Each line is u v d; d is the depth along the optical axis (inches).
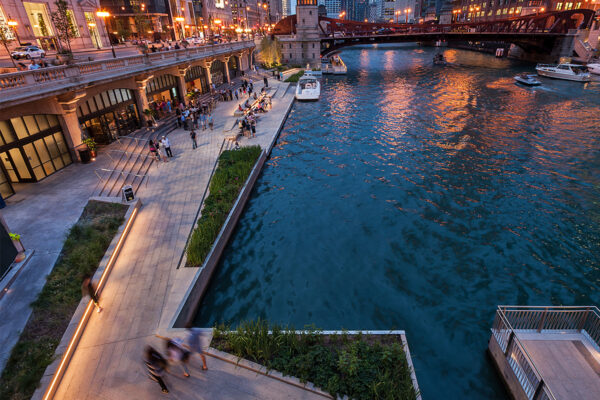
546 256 610.5
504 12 4468.5
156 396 322.3
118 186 739.4
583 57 2903.5
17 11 1214.9
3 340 363.3
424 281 553.0
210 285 539.5
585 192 831.1
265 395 321.4
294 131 1352.1
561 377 331.9
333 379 326.0
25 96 607.2
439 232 684.7
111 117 986.1
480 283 546.9
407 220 727.7
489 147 1141.1
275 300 510.6
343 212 762.2
